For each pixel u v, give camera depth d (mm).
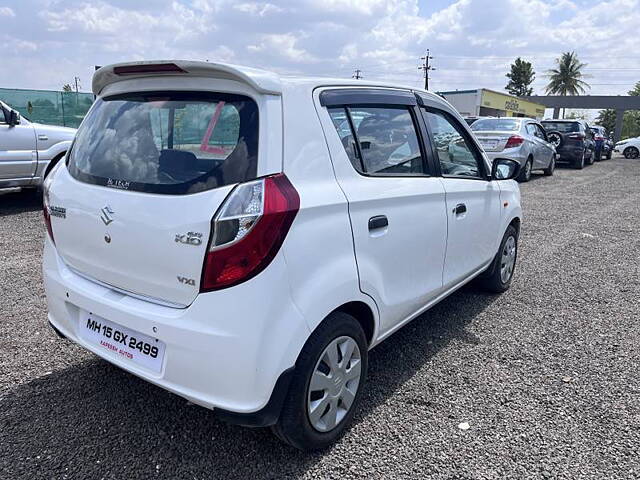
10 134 7859
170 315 2221
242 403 2150
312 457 2523
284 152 2258
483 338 3953
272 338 2150
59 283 2725
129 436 2629
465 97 39031
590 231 7949
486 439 2697
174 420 2771
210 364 2131
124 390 3045
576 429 2805
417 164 3244
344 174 2570
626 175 17156
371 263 2682
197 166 2234
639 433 2779
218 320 2107
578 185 13852
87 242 2545
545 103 59062
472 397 3104
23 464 2398
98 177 2531
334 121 2596
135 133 2484
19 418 2748
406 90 3293
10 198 9227
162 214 2203
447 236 3484
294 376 2305
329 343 2436
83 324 2656
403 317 3166
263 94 2246
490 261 4512
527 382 3301
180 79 2418
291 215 2178
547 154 15359
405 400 3051
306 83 2500
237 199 2090
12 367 3273
